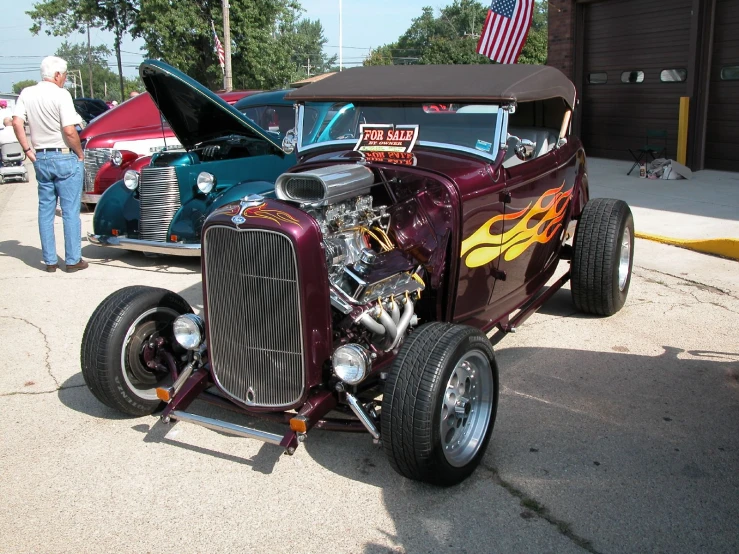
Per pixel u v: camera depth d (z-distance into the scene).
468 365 3.36
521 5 8.88
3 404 4.28
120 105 11.16
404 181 3.84
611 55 12.38
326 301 3.29
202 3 25.94
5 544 2.98
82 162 7.13
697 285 6.16
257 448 3.74
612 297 5.27
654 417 3.91
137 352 3.88
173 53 25.34
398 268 3.59
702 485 3.28
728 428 3.79
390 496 3.27
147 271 7.19
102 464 3.60
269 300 3.26
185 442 3.81
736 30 10.29
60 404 4.28
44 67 6.75
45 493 3.35
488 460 3.53
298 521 3.11
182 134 7.25
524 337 5.12
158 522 3.12
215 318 3.46
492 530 3.00
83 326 5.59
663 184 10.23
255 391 3.44
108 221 7.42
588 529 2.99
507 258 4.41
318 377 3.33
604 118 12.82
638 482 3.31
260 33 26.75
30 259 7.82
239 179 7.28
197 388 3.64
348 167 3.63
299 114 4.64
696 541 2.90
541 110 5.35
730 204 8.80
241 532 3.04
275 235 3.16
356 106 4.41
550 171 4.77
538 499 3.21
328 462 3.58
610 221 5.19
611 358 4.70
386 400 3.09
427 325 3.32
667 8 11.20
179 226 6.95
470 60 31.22
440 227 3.74
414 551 2.89
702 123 10.84
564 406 4.05
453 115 4.14
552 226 5.03
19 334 5.43
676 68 11.25
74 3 30.69
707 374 4.44
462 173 3.85
